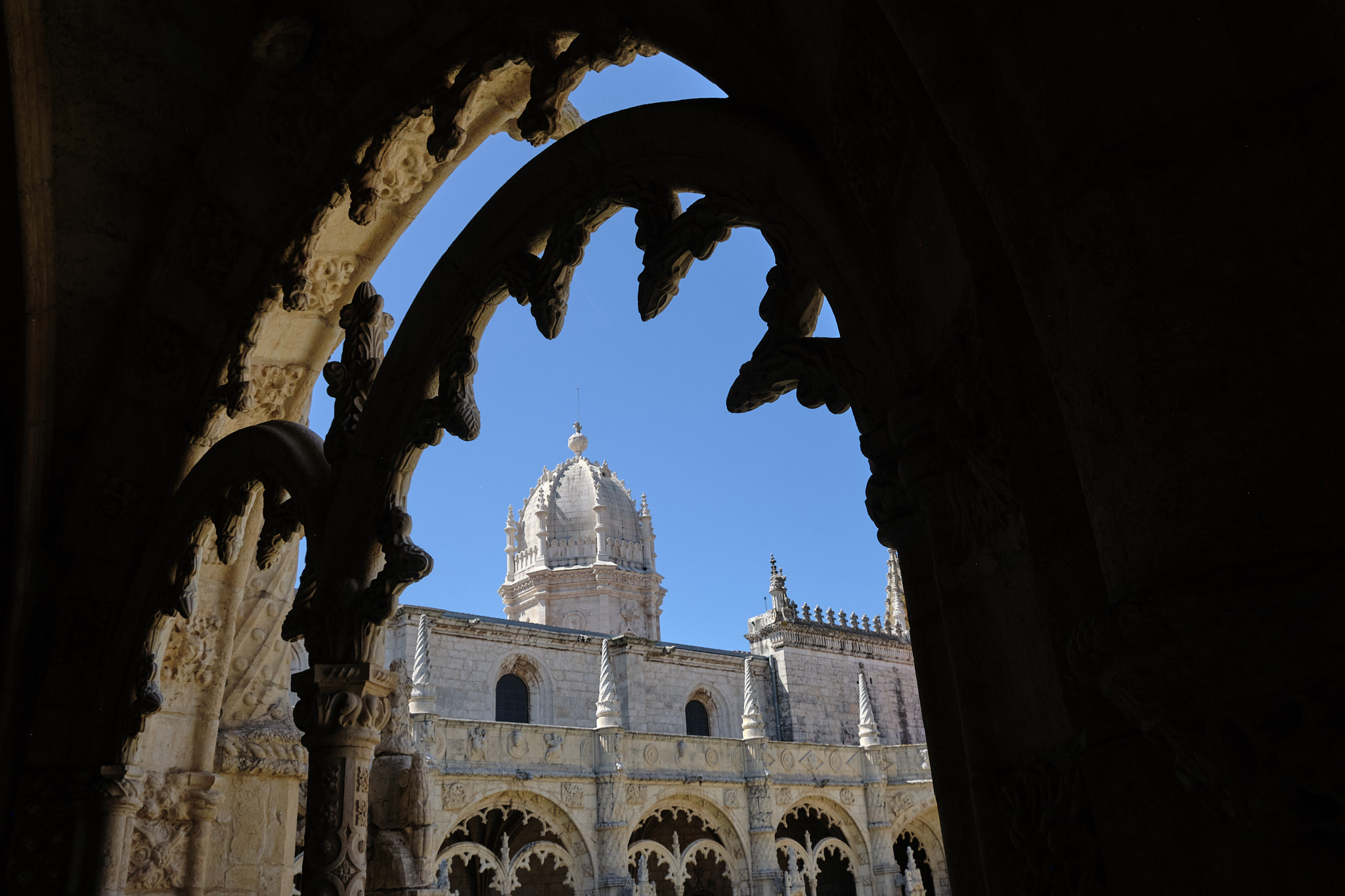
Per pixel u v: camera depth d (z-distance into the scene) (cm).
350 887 484
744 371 346
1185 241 134
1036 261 164
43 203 629
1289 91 135
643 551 4981
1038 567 182
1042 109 158
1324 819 120
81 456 705
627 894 2556
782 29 326
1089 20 150
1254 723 118
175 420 708
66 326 696
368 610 507
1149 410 132
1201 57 140
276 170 639
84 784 639
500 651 3303
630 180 420
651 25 410
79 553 696
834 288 309
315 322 726
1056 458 185
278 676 813
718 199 375
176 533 657
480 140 642
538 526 4875
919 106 220
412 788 702
